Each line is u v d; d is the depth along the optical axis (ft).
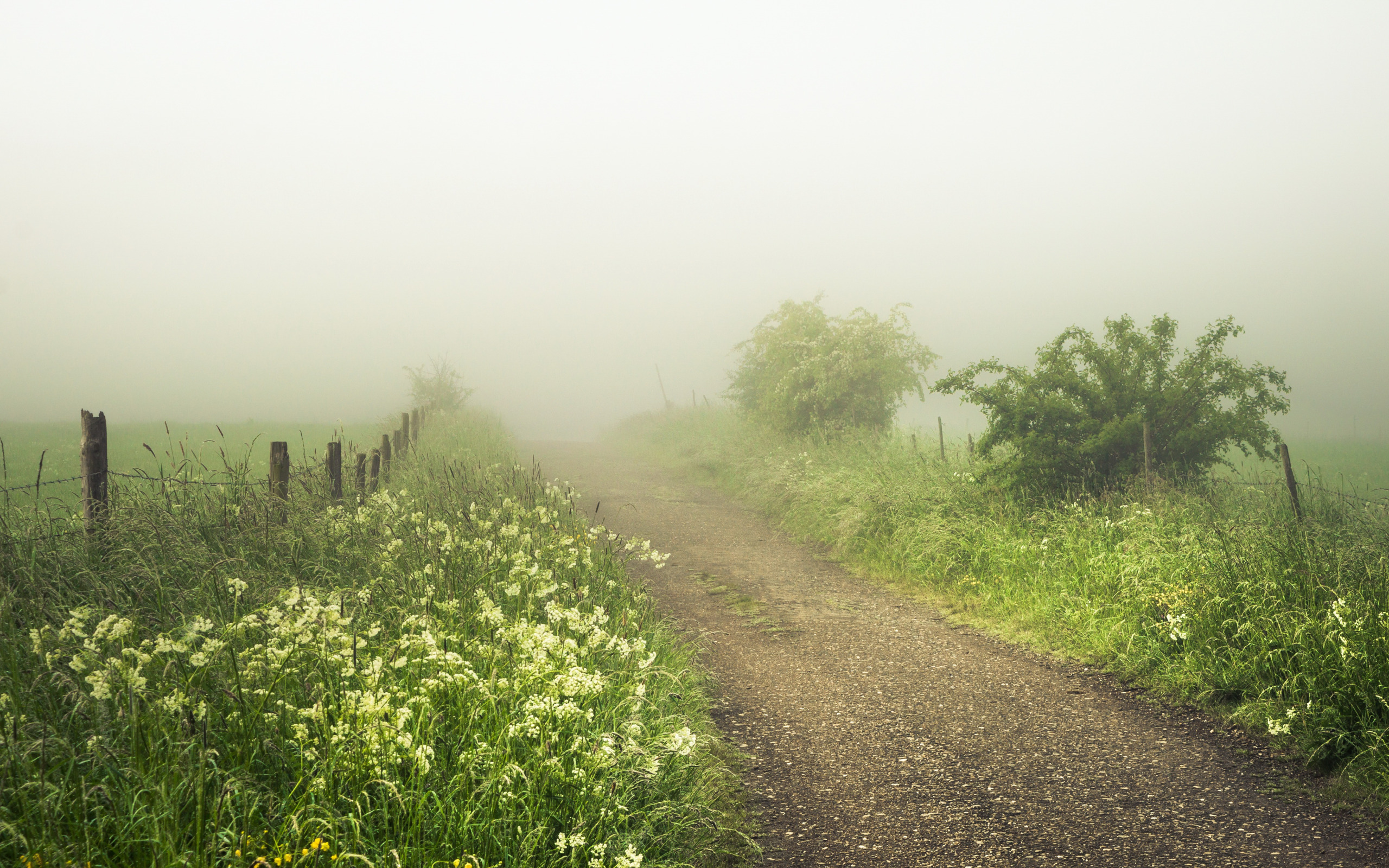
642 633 18.66
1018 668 20.10
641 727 11.88
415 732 9.91
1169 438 30.50
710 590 28.63
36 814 7.66
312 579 17.57
